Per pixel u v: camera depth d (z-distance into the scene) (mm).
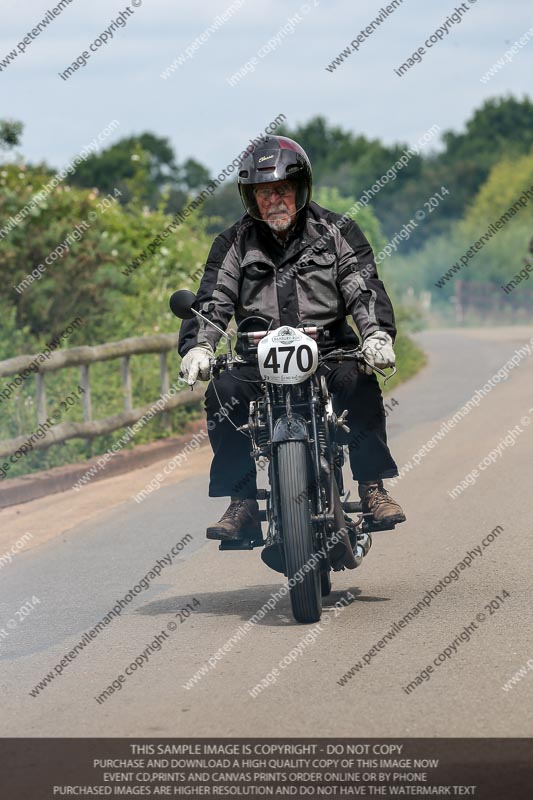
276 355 11688
